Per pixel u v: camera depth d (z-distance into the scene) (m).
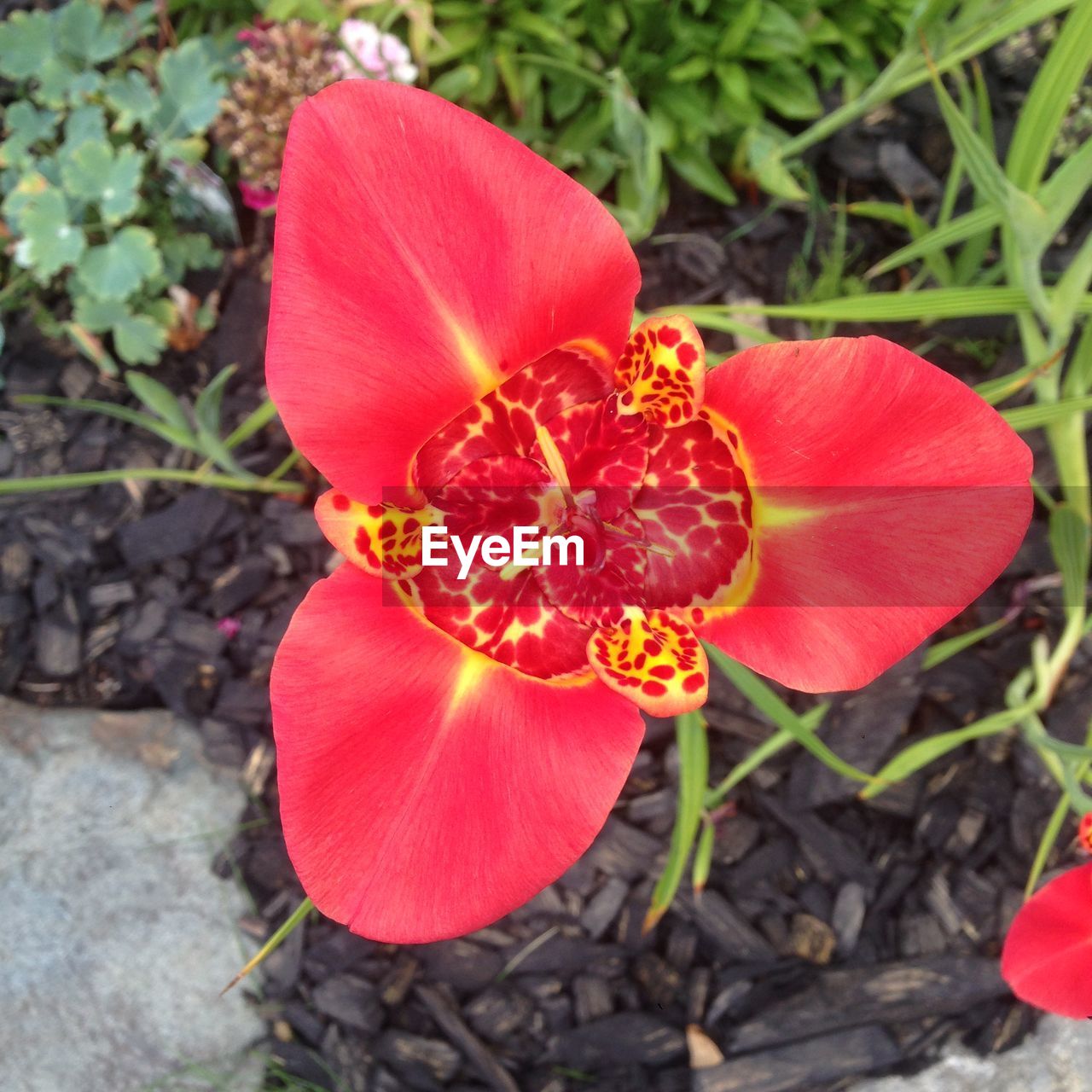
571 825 0.21
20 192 0.35
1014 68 0.38
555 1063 0.34
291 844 0.20
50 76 0.36
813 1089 0.34
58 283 0.37
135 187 0.34
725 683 0.36
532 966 0.35
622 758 0.22
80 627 0.36
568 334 0.21
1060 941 0.26
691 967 0.35
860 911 0.35
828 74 0.37
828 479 0.21
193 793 0.35
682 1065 0.34
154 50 0.38
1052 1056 0.33
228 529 0.37
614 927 0.35
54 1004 0.33
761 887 0.35
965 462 0.20
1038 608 0.36
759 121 0.36
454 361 0.20
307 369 0.19
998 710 0.35
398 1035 0.34
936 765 0.36
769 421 0.21
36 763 0.35
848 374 0.20
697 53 0.36
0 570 0.37
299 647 0.20
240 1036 0.34
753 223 0.38
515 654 0.23
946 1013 0.34
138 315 0.36
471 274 0.20
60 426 0.37
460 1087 0.34
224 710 0.36
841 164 0.38
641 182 0.33
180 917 0.34
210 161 0.38
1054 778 0.35
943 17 0.29
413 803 0.20
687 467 0.23
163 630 0.36
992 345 0.37
